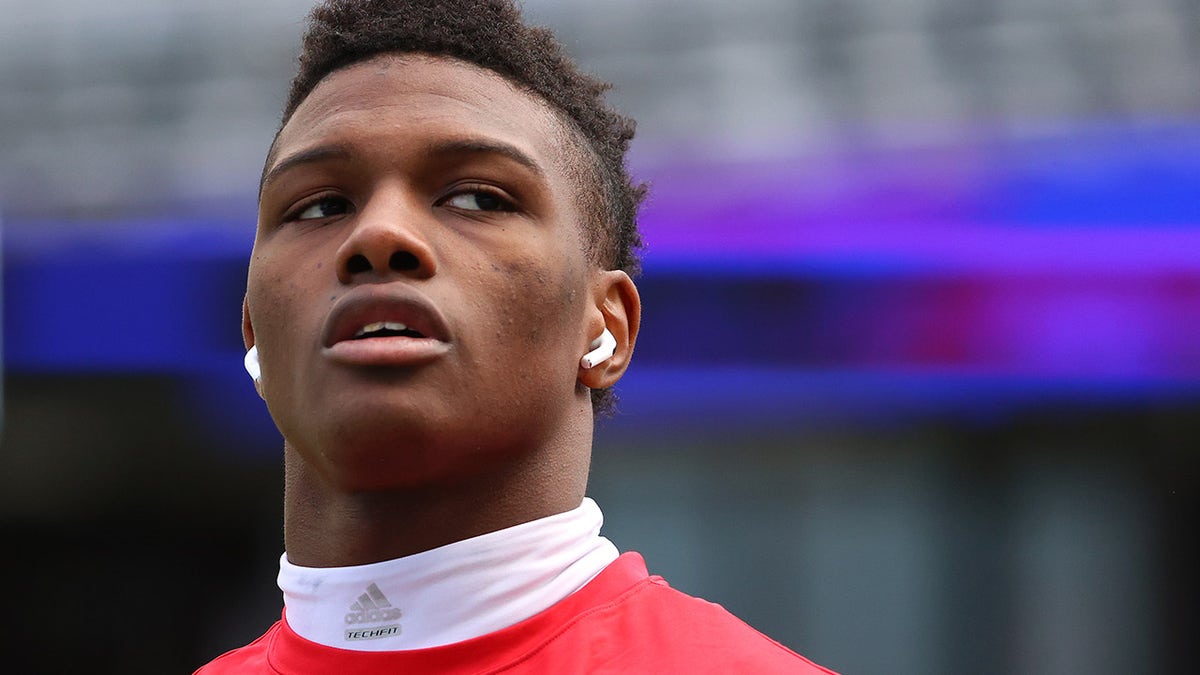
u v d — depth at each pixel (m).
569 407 3.22
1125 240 8.39
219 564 10.99
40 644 11.09
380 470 2.95
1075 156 8.53
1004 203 8.52
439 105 3.14
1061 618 9.08
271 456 10.21
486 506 3.10
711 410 9.11
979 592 9.15
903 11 9.34
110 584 11.09
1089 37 9.06
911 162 8.66
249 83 10.05
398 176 3.06
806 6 9.43
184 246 9.49
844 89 9.06
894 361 8.69
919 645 9.17
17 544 10.98
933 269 8.59
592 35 9.46
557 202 3.18
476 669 3.01
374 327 2.90
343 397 2.88
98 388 9.83
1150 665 8.95
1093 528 9.06
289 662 3.18
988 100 8.81
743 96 9.09
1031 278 8.52
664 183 8.84
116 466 10.30
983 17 9.27
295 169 3.14
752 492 9.33
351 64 3.33
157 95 10.06
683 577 9.34
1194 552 8.95
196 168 9.69
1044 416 9.01
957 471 9.21
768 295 8.71
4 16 10.48
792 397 9.01
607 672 2.96
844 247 8.62
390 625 3.07
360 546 3.12
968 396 8.99
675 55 9.34
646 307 8.76
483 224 3.05
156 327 9.42
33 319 9.49
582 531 3.23
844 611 9.24
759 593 9.28
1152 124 8.55
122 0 10.52
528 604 3.09
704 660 2.97
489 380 2.96
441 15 3.36
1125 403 8.84
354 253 2.90
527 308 3.03
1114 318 8.45
